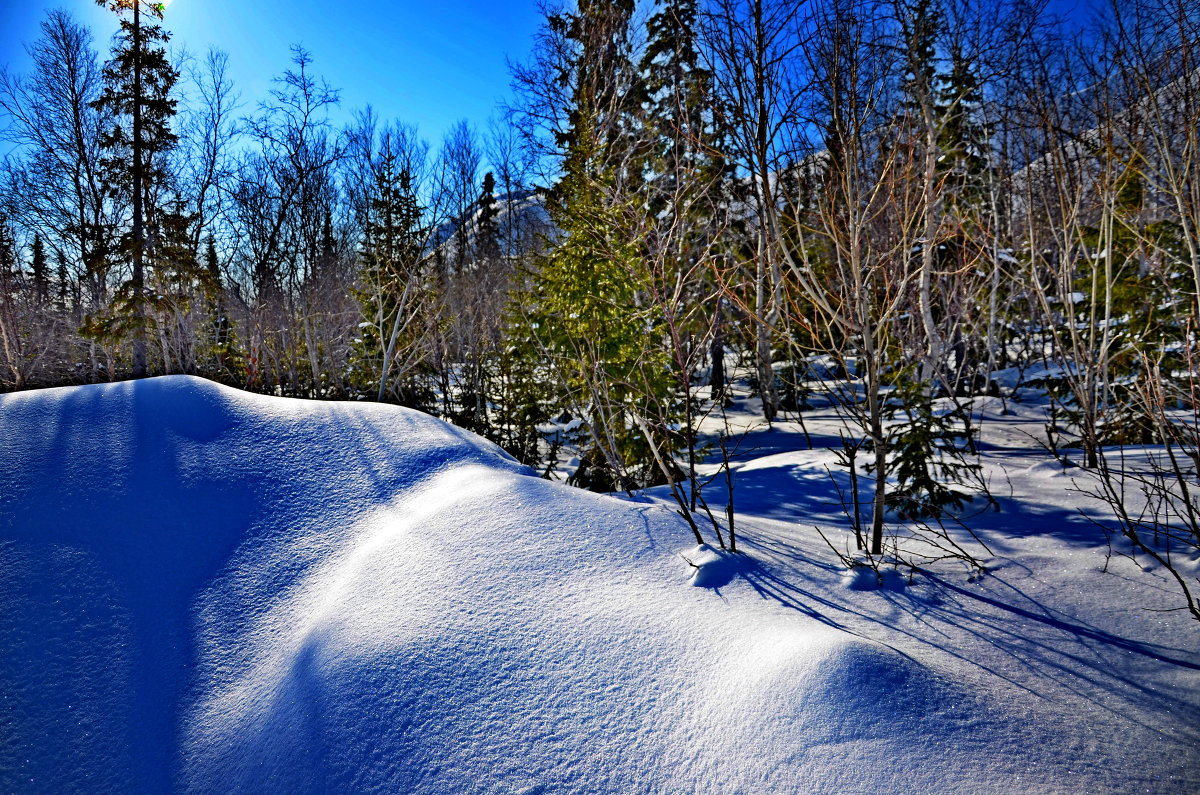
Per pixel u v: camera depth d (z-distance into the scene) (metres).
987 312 15.40
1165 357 7.27
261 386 24.67
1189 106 4.39
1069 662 2.78
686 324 5.03
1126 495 5.11
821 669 2.51
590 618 3.05
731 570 3.57
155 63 20.97
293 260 21.50
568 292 10.03
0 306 24.08
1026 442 9.13
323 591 3.48
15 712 2.81
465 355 21.02
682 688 2.59
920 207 3.82
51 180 24.28
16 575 3.39
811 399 18.34
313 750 2.48
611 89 12.68
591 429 7.38
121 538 3.73
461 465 4.85
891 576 3.74
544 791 2.20
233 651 3.17
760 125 3.75
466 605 3.17
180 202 22.56
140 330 21.17
